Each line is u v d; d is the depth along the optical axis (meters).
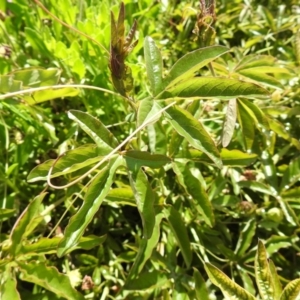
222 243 0.27
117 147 0.20
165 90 0.22
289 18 0.36
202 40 0.25
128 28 0.33
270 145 0.28
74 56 0.30
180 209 0.27
